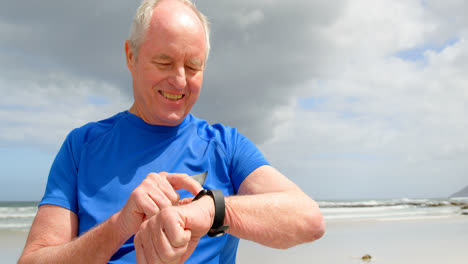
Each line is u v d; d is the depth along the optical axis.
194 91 1.48
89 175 1.49
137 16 1.45
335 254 6.40
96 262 1.10
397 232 10.69
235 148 1.63
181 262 0.95
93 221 1.40
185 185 1.10
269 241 1.12
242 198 1.14
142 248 0.88
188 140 1.59
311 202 1.25
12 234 10.75
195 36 1.39
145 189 1.00
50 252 1.18
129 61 1.56
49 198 1.43
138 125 1.57
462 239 8.87
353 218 17.77
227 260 1.57
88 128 1.63
